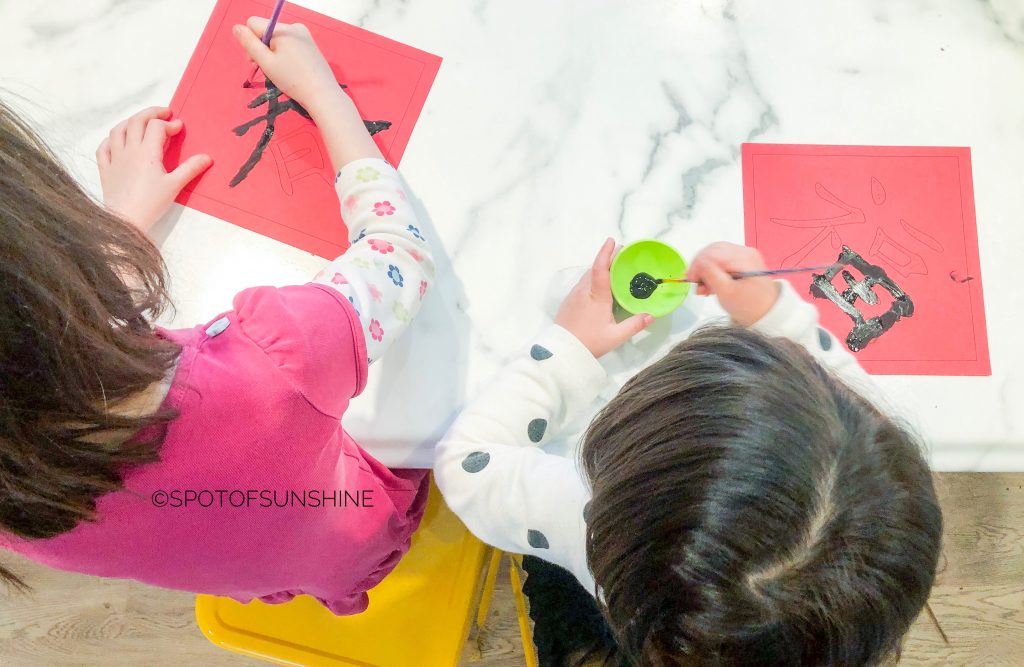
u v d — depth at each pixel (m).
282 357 0.53
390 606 0.84
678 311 0.69
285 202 0.70
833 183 0.71
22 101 0.72
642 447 0.48
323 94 0.69
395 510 0.73
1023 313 0.68
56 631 1.29
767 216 0.70
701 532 0.43
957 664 1.22
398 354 0.67
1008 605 1.24
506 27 0.74
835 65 0.73
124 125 0.71
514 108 0.72
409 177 0.71
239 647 0.81
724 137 0.72
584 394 0.65
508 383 0.65
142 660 1.28
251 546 0.58
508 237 0.70
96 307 0.42
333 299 0.57
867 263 0.69
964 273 0.69
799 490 0.43
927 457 0.56
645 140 0.72
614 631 0.50
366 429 0.65
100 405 0.44
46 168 0.42
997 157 0.71
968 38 0.74
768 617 0.43
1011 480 1.27
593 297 0.66
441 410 0.66
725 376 0.47
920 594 0.46
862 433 0.46
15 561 1.30
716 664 0.45
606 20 0.74
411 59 0.73
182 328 0.64
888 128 0.72
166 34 0.74
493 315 0.68
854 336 0.68
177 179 0.69
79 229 0.42
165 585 0.61
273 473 0.54
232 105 0.72
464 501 0.64
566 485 0.60
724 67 0.73
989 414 0.65
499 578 1.26
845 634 0.44
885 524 0.44
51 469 0.43
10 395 0.39
